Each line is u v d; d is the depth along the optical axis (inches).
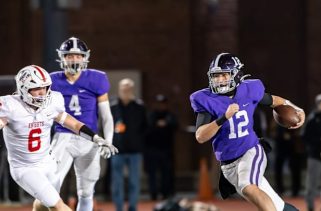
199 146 2026.3
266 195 858.1
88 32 2031.3
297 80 2119.8
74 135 997.2
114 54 2037.4
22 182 908.6
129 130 1354.6
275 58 2124.8
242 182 869.2
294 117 922.7
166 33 2042.3
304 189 1903.3
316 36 2089.1
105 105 1010.1
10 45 2042.3
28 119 895.7
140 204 1646.2
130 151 1353.3
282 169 1750.7
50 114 907.4
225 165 889.5
